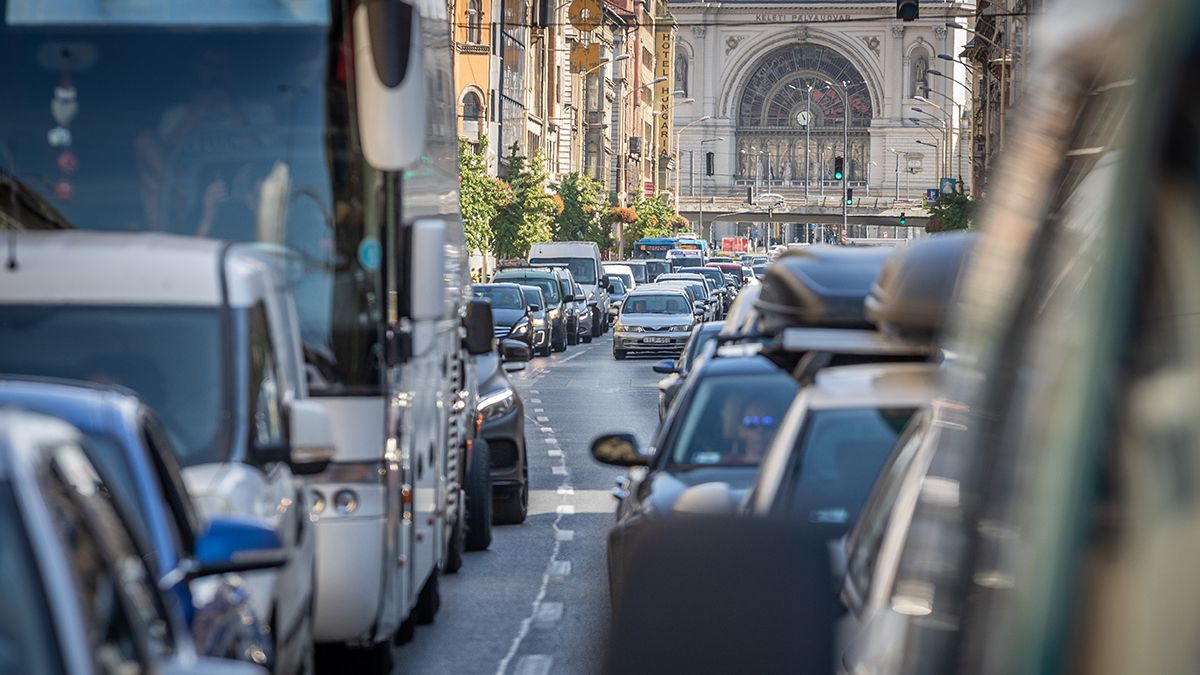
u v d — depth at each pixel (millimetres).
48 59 26109
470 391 42875
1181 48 4215
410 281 25844
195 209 25797
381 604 25531
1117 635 4227
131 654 11102
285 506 20297
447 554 39375
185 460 20750
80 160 25953
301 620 20578
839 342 23578
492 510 47875
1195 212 4125
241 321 22000
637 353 148625
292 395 23000
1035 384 5008
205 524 14992
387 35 24875
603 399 98312
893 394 20297
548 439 74375
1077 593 4398
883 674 7879
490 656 30344
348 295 25500
